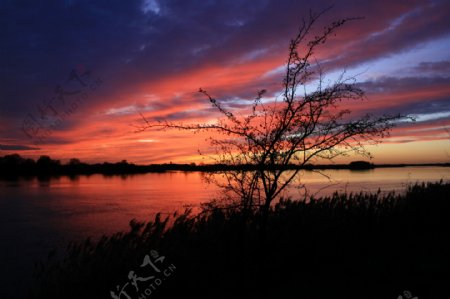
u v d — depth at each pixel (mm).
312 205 10109
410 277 7484
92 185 65562
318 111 6699
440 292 6707
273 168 6973
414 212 12844
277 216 9086
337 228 10133
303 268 8492
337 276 7750
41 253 14359
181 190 48469
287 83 6766
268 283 7383
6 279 10648
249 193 7199
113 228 20781
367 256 9164
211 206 7605
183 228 7840
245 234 7922
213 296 7156
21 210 30047
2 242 16578
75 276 7109
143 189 52656
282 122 6844
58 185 65438
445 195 14797
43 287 7086
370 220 11539
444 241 10516
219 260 7688
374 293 6770
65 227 21469
